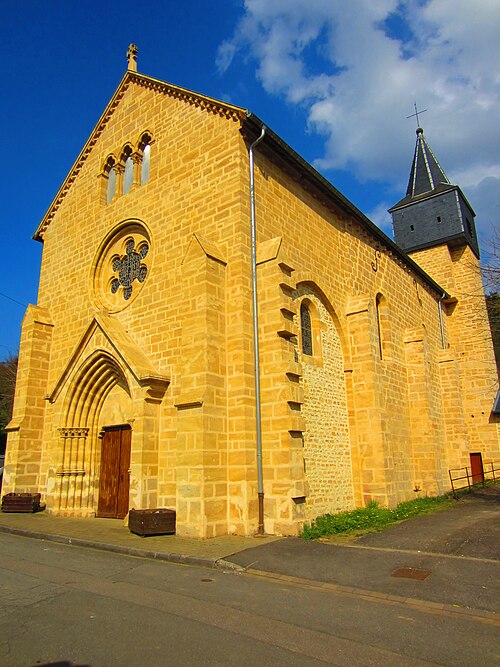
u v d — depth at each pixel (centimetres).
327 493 1388
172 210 1430
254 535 1093
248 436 1138
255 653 507
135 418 1267
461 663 493
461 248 2911
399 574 799
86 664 477
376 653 514
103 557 945
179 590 721
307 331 1485
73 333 1658
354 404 1576
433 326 2486
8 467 1592
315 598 695
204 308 1176
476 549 933
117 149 1706
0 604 652
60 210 1859
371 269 1909
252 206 1301
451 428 2280
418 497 1848
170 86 1536
